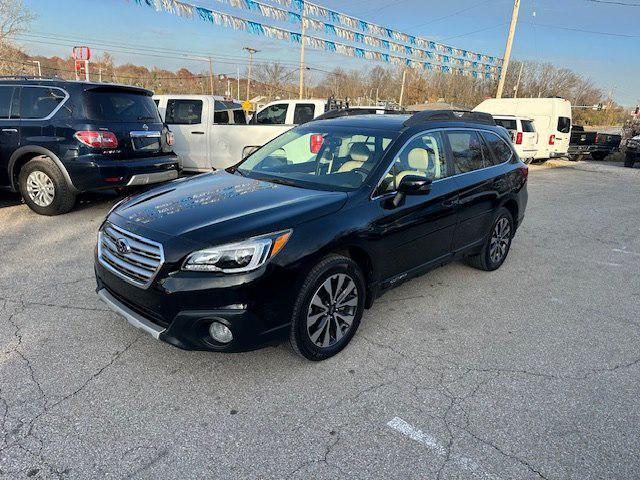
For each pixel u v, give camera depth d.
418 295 4.54
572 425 2.73
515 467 2.40
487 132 4.99
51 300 3.98
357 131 4.09
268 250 2.82
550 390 3.07
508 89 67.00
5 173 6.44
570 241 6.85
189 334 2.79
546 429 2.69
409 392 2.98
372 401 2.88
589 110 79.69
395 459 2.42
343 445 2.51
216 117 10.02
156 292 2.81
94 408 2.71
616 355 3.57
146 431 2.55
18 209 6.88
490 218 4.88
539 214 8.73
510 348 3.61
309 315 3.10
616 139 22.55
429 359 3.39
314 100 10.77
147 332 2.88
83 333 3.49
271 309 2.85
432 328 3.87
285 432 2.58
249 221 2.94
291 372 3.13
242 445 2.48
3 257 4.91
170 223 2.99
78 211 6.84
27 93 6.25
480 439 2.59
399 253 3.72
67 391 2.84
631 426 2.74
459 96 71.12
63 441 2.45
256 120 11.30
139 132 6.58
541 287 4.92
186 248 2.78
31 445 2.41
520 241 6.74
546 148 17.95
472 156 4.65
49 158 6.24
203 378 3.03
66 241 5.48
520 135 16.47
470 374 3.22
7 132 6.24
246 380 3.03
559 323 4.09
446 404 2.88
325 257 3.12
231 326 2.76
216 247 2.76
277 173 4.05
